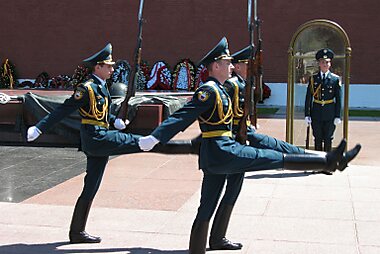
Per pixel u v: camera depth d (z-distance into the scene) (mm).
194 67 24172
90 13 25938
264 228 6375
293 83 11078
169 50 25344
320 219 6727
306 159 4578
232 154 4664
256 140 5688
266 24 24375
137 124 12539
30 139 5539
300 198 7766
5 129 12875
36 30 26422
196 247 5016
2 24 26672
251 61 5059
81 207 5816
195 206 7391
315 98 10078
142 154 11586
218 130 4832
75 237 5836
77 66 26188
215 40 24953
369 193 8055
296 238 6012
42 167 10305
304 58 11172
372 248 5672
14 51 26688
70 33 26172
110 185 8672
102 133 5633
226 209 5582
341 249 5645
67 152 11898
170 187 8547
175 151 5547
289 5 24141
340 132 11531
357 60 23859
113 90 13680
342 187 8453
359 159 10953
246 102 5043
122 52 25781
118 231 6293
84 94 5625
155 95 15000
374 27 23625
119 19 25688
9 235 6152
